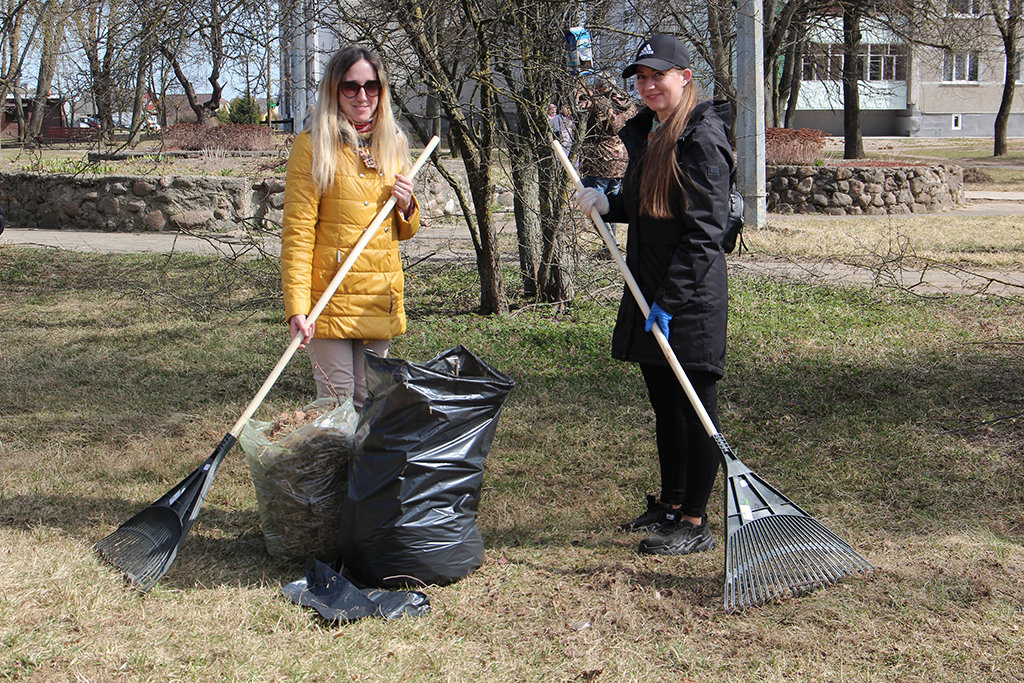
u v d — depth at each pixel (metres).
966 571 3.16
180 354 6.37
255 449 3.24
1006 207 17.41
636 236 3.42
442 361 3.34
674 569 3.27
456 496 3.13
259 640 2.69
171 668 2.53
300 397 5.44
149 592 2.98
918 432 4.65
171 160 17.67
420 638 2.74
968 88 42.53
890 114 43.50
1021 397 5.15
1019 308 7.73
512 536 3.58
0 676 2.44
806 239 12.34
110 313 7.78
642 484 4.14
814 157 17.61
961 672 2.56
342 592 2.95
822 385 5.53
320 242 3.47
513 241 11.01
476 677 2.54
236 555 3.35
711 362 3.28
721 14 9.02
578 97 7.31
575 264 8.07
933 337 6.69
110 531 3.48
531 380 5.72
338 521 3.24
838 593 3.04
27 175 13.88
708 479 3.41
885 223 14.19
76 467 4.24
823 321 7.39
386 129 3.51
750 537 3.04
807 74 39.72
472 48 6.89
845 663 2.62
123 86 8.02
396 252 3.64
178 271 9.78
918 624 2.82
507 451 4.55
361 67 3.40
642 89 3.31
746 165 13.41
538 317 7.57
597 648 2.71
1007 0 20.12
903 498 3.90
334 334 3.50
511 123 7.73
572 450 4.55
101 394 5.42
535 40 6.82
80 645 2.61
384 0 6.39
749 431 4.76
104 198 13.39
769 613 2.93
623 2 7.05
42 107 15.64
